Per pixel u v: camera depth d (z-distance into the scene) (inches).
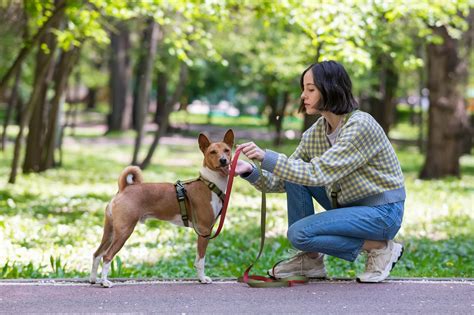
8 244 335.9
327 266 311.7
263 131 1628.9
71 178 724.0
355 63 539.5
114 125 1502.2
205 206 226.5
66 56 745.6
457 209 513.7
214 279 245.0
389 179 226.5
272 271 248.1
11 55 812.0
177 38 673.0
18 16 698.2
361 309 205.0
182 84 850.8
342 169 219.6
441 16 538.6
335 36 468.1
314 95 223.6
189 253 343.3
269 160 216.4
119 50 1400.1
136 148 846.5
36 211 474.9
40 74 636.1
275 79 1014.4
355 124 221.1
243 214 474.6
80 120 1860.2
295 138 1269.7
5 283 234.8
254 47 909.8
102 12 628.1
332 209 236.5
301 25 463.8
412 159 1133.1
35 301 211.5
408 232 416.2
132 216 222.7
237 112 2210.9
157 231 399.2
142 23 797.9
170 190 226.5
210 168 226.8
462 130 805.2
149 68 822.5
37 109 775.7
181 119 1836.9
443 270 300.4
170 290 227.0
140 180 227.9
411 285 236.8
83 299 214.1
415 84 1299.2
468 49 823.1
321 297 218.7
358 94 989.8
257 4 505.0
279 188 244.7
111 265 263.9
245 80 1082.7
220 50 835.4
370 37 575.5
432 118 806.5
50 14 564.1
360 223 224.8
